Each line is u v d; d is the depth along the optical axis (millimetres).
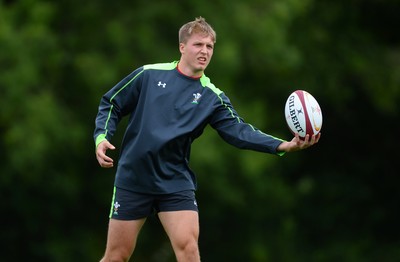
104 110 25719
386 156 87688
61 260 70000
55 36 64438
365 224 83125
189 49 25391
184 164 25594
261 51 68562
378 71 83188
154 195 25234
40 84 63438
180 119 25250
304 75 79688
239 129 25266
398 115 86125
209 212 70500
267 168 72562
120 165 25531
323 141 86625
